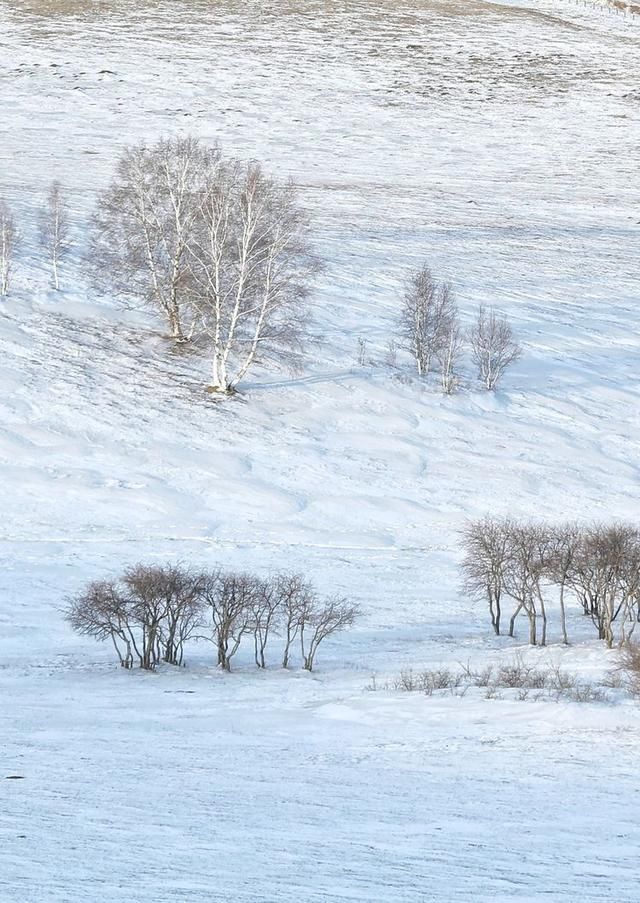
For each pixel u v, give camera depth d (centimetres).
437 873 2580
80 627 10812
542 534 12612
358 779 4588
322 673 9775
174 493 16825
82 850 2741
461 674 9012
